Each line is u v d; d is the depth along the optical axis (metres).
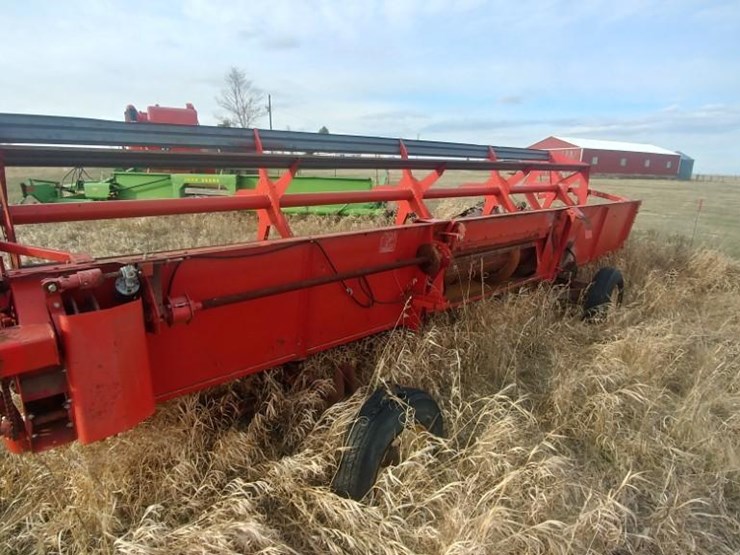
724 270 7.63
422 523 2.50
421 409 2.87
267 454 2.92
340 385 3.31
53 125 2.67
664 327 4.87
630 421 3.64
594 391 3.80
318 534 2.42
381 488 2.55
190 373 2.50
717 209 19.98
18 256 2.31
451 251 3.65
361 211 10.70
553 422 3.48
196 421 2.81
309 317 3.01
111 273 1.86
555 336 4.64
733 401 3.90
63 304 1.79
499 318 4.33
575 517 2.60
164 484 2.54
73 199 10.59
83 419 1.77
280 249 2.63
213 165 2.98
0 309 1.80
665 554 2.54
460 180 28.59
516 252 4.70
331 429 2.72
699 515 2.81
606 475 3.11
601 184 39.53
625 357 4.34
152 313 2.05
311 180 10.90
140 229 9.57
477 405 3.51
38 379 1.75
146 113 10.29
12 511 2.50
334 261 2.98
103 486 2.46
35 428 1.83
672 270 7.46
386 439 2.64
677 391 4.29
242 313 2.61
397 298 3.62
